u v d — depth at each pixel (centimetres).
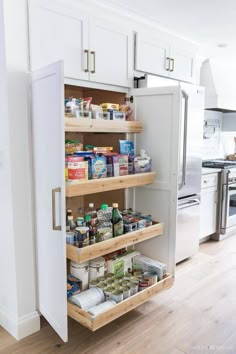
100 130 219
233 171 388
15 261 199
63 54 215
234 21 279
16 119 190
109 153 228
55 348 194
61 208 172
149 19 272
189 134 305
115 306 199
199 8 250
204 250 363
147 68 284
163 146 253
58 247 179
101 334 208
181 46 322
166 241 257
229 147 495
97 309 194
